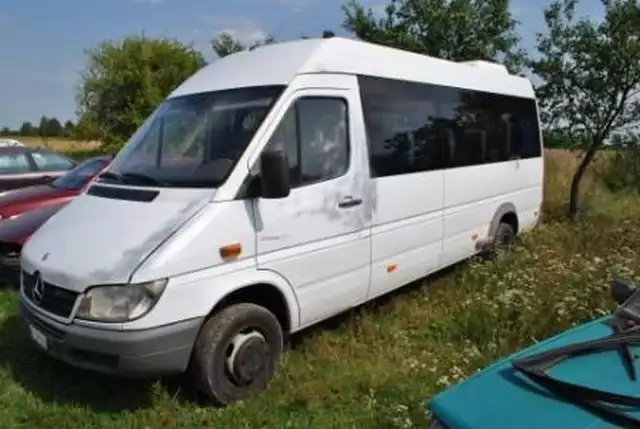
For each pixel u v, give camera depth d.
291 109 4.60
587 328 2.89
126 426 3.95
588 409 2.07
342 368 4.66
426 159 6.07
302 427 3.87
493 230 7.32
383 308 5.86
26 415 4.12
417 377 4.42
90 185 4.93
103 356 3.82
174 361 3.84
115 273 3.75
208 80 5.13
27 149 11.67
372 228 5.31
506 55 12.47
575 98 10.83
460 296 6.16
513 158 7.81
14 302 6.32
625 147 10.96
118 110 35.50
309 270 4.69
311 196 4.68
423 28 12.48
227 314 4.13
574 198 11.10
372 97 5.39
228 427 3.88
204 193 4.12
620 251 7.55
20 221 6.92
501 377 2.40
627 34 10.08
